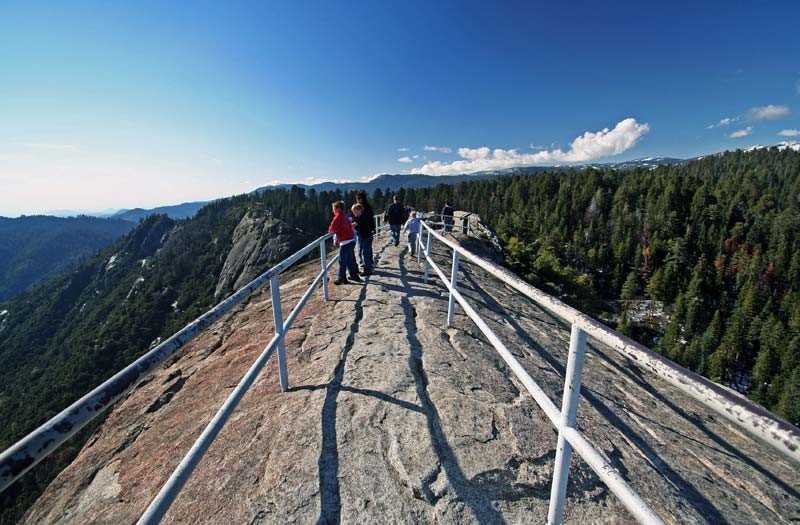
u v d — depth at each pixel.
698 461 2.94
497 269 2.48
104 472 2.90
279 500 2.13
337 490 2.19
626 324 52.19
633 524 2.09
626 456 2.75
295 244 71.88
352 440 2.59
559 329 6.33
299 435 2.65
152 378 4.54
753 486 2.75
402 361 3.70
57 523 2.49
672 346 49.44
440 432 2.69
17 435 43.03
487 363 3.88
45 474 16.69
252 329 5.36
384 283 6.87
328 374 3.50
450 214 19.22
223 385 3.72
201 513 2.10
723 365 46.25
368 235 7.32
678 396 4.34
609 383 4.21
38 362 74.69
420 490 2.20
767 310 52.62
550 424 2.91
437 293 6.36
